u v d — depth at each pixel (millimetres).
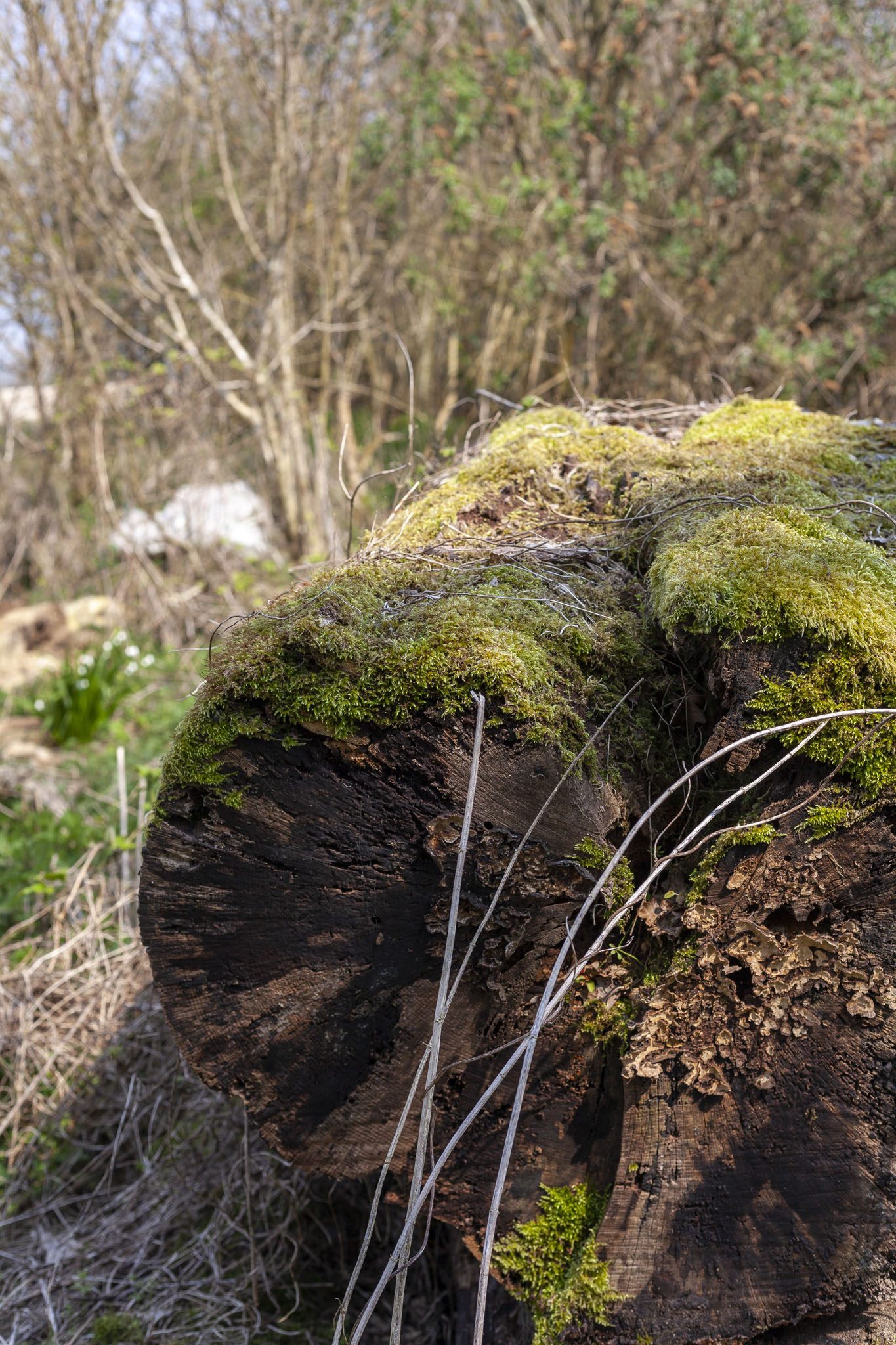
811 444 2287
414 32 6883
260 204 7113
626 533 1903
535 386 7074
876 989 1372
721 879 1381
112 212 6219
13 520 7066
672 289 6719
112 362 6996
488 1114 1543
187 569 6375
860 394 6695
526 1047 1236
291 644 1396
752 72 5797
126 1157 2475
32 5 5613
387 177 7566
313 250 7191
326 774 1410
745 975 1413
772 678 1369
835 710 1332
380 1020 1496
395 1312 1254
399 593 1597
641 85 6875
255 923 1458
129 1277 2125
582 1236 1528
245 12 6117
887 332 6883
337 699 1368
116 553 6633
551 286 6527
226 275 7602
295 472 6375
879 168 6043
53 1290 2139
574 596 1669
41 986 2850
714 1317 1449
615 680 1583
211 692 1401
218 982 1485
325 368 6777
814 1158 1433
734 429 2521
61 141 6008
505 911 1428
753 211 6527
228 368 6648
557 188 6156
